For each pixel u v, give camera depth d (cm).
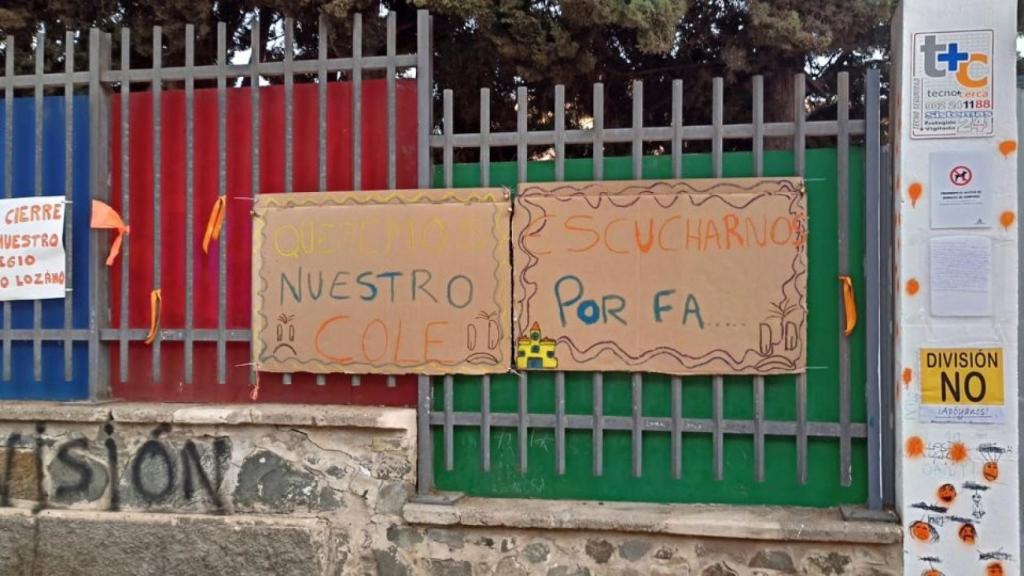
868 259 367
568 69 578
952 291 350
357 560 399
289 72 418
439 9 536
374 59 410
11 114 445
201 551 405
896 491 367
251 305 419
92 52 433
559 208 390
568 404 394
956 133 351
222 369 421
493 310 395
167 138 433
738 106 626
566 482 396
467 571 389
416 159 408
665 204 382
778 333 372
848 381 368
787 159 379
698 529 362
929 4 354
